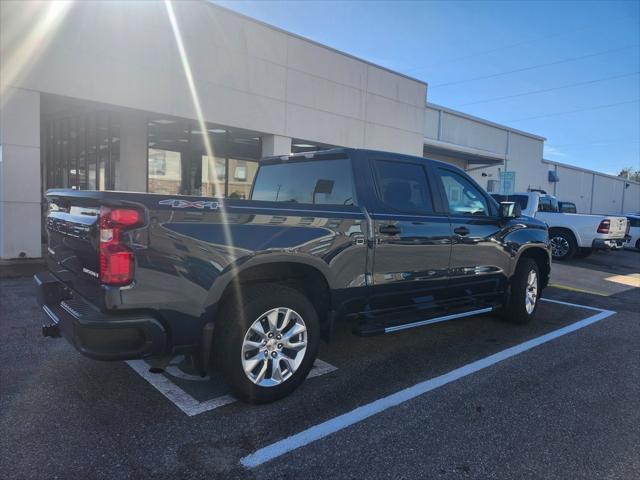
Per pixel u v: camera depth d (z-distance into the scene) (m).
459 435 3.31
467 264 5.32
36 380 4.04
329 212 4.02
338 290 4.09
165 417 3.46
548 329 6.13
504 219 5.84
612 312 7.22
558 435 3.34
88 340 3.01
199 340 3.35
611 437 3.32
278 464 2.91
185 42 11.33
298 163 4.98
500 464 2.97
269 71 13.04
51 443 3.07
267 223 3.62
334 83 14.75
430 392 4.02
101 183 13.95
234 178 14.96
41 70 9.28
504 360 4.87
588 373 4.55
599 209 41.47
